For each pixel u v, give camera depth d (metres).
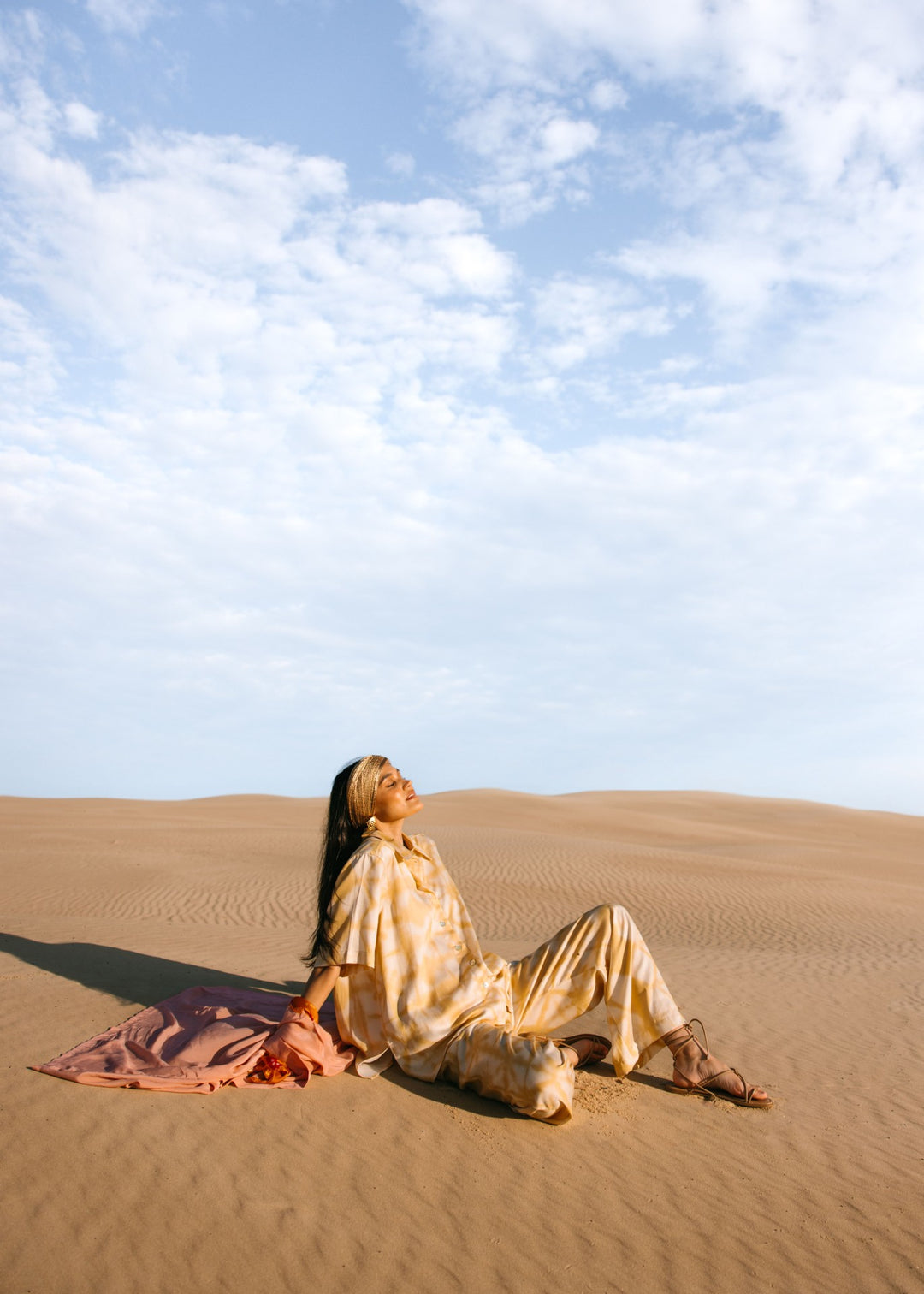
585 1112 4.09
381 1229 3.07
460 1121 3.85
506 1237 3.10
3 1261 2.71
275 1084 3.97
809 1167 3.78
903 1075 5.28
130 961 6.20
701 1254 3.10
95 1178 3.18
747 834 42.16
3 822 31.47
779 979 9.26
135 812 40.22
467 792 57.84
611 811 49.41
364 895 4.06
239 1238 2.95
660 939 15.12
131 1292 2.65
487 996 4.21
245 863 22.41
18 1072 3.88
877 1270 3.07
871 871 29.80
